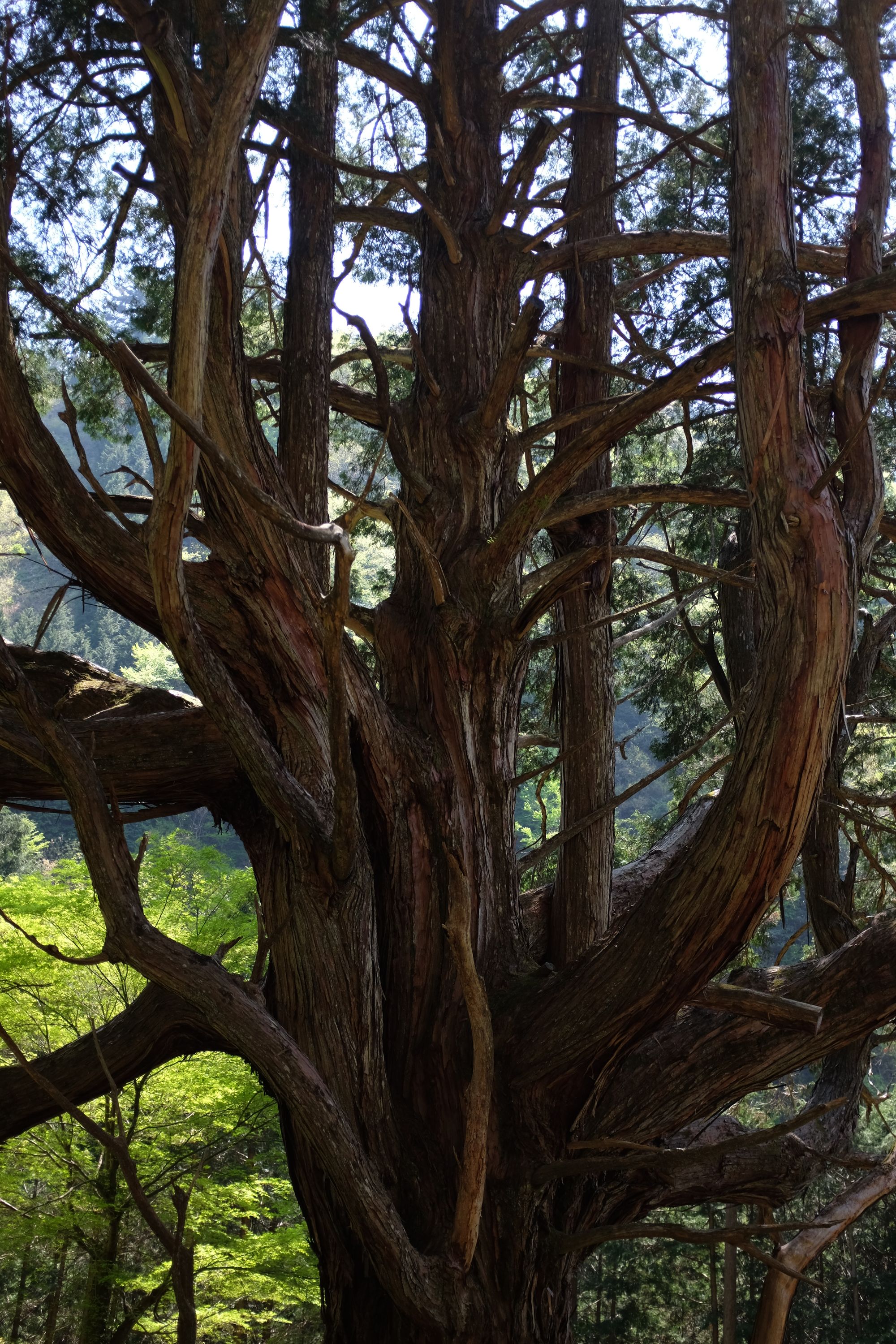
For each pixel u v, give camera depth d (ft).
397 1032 18.61
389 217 25.18
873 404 14.10
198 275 11.97
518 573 21.62
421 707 20.39
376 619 21.63
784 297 14.75
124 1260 37.22
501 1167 17.33
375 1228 14.90
